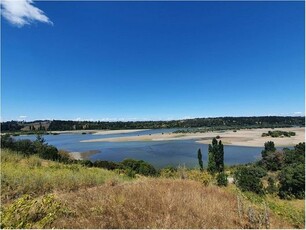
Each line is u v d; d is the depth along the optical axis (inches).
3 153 631.2
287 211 319.9
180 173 538.0
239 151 3614.7
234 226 248.1
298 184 1289.4
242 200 326.3
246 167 2129.7
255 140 4877.0
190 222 233.3
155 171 1503.4
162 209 254.5
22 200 223.8
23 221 201.2
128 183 370.9
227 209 287.9
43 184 325.7
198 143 4554.6
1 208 217.3
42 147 1248.2
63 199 255.6
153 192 307.4
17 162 597.3
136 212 242.1
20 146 1135.6
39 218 214.5
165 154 3302.2
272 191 1365.7
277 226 262.5
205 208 270.4
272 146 2770.7
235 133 6633.9
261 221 263.1
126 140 5369.1
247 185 1221.1
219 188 418.0
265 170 2166.6
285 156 2476.6
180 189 346.6
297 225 284.4
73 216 228.2
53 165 626.2
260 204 347.3
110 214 234.5
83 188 337.1
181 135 6289.4
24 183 310.8
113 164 1553.9
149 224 222.7
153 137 5954.7
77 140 5816.9
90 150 3769.7
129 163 1574.8
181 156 3132.4
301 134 5940.0
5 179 308.8
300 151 2502.5
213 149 2223.2
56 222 212.7
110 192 294.8
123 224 218.5
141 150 3725.4
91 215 229.6
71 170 525.7
